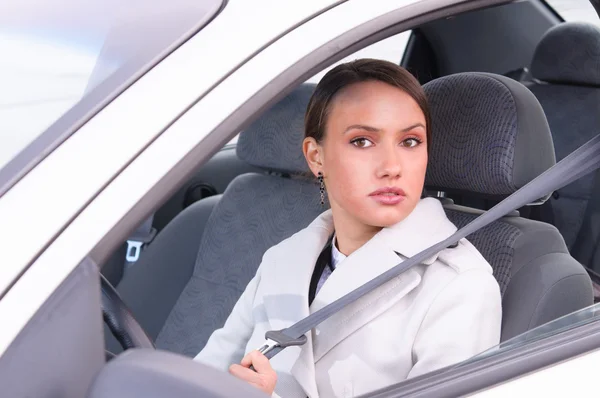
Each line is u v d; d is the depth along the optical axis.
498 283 1.45
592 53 2.86
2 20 0.95
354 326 1.30
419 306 1.29
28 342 0.75
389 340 1.29
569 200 2.62
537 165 1.46
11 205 0.78
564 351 0.99
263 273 1.50
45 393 0.76
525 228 1.48
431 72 2.77
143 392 0.70
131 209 0.78
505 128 1.45
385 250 1.33
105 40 0.88
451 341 1.25
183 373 0.71
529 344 1.02
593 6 1.18
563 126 2.93
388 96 1.27
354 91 1.28
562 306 1.40
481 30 2.81
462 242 1.38
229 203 2.02
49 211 0.77
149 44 0.86
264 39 0.86
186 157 0.80
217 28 0.85
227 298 1.90
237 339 1.55
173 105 0.82
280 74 0.85
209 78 0.83
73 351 0.77
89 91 0.85
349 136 1.28
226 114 0.82
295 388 1.33
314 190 1.90
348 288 1.33
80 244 0.77
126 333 1.07
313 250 1.45
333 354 1.31
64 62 0.88
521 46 2.95
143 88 0.82
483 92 1.50
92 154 0.79
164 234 2.06
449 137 1.54
